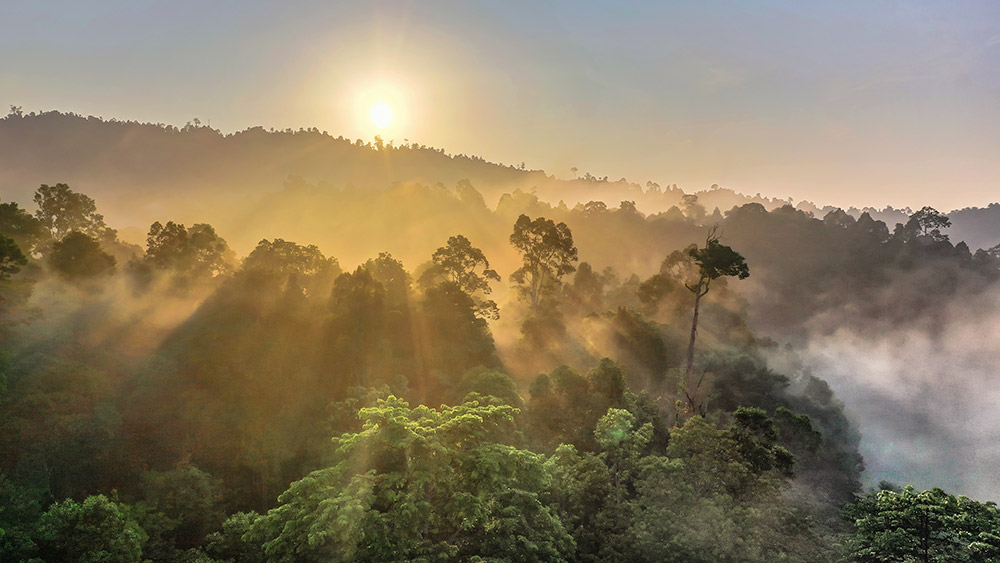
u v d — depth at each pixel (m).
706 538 24.41
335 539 18.03
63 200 62.09
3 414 31.20
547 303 75.56
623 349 63.06
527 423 42.22
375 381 43.50
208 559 25.45
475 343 55.22
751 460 31.97
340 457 34.31
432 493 21.48
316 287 59.16
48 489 29.48
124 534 21.67
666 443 43.62
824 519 32.16
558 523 22.44
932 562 21.91
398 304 55.19
